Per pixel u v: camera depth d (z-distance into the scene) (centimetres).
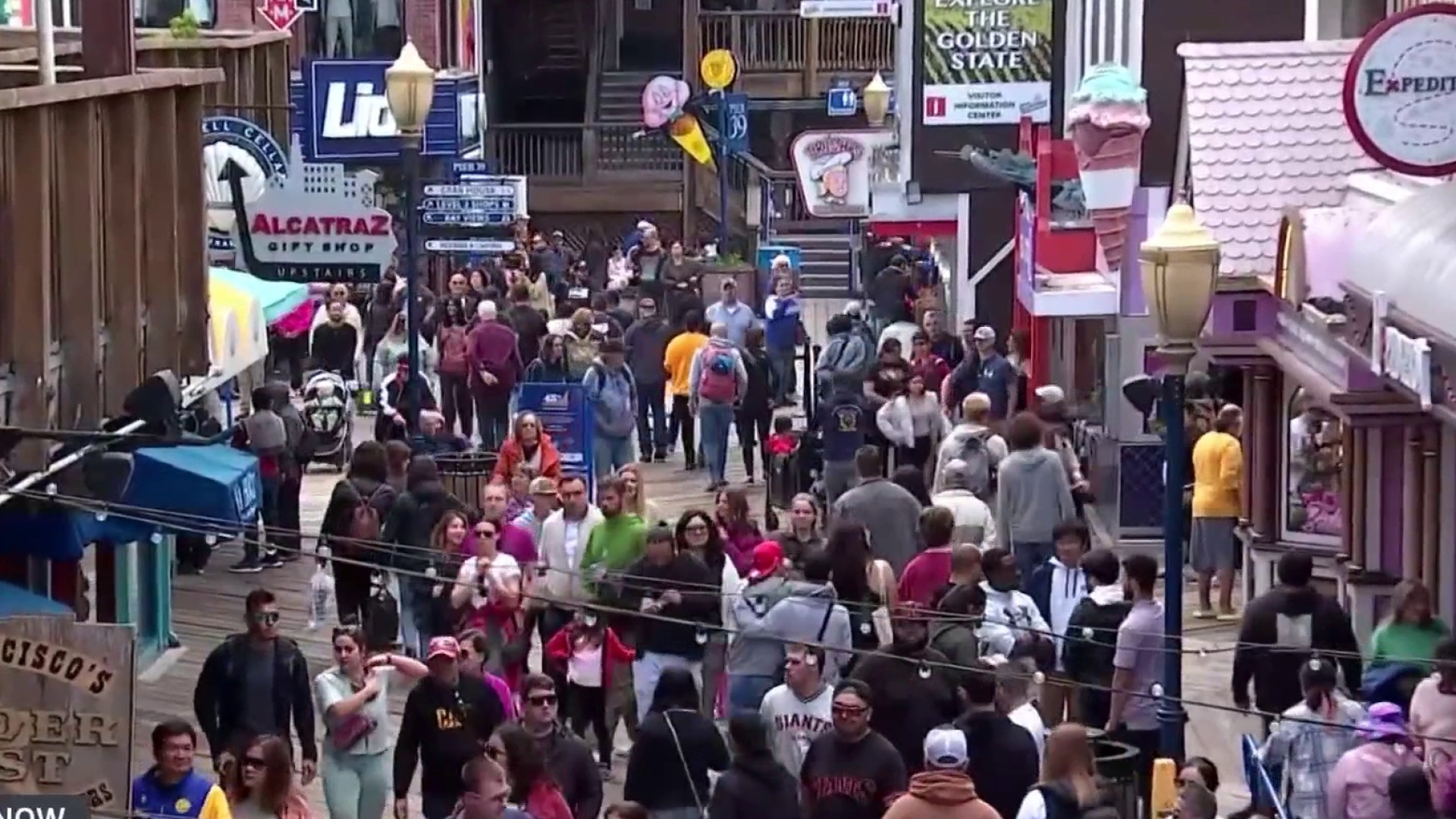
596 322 7531
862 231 10275
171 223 3906
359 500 4431
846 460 5634
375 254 5878
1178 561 3272
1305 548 4688
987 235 7644
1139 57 5856
